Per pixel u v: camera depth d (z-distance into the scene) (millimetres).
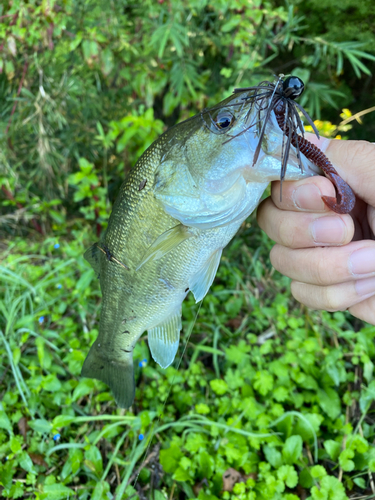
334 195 146
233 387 262
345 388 281
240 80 351
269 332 306
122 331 198
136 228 169
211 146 149
